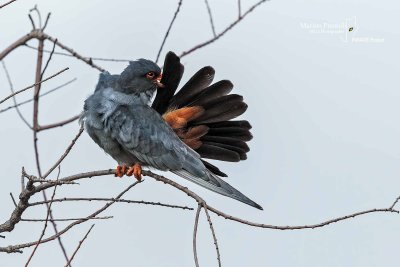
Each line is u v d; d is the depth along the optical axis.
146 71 11.21
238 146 11.65
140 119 10.93
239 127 11.59
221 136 11.62
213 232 7.56
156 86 11.35
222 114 11.45
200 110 11.35
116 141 11.12
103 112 10.88
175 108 11.54
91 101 10.98
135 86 11.20
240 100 11.45
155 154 10.91
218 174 11.68
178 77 11.48
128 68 11.26
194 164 10.84
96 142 11.41
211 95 11.47
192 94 11.52
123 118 10.87
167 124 11.18
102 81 11.33
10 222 8.60
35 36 11.12
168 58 11.40
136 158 11.30
